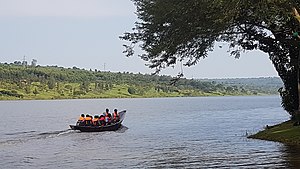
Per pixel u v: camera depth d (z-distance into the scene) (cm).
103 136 3794
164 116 7781
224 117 7112
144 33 2281
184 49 2341
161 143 3083
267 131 2955
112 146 2961
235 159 2092
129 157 2336
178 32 2138
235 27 2522
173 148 2723
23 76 16412
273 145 2462
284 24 2375
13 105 13900
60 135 3959
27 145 3164
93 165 2103
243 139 3017
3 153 2686
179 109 10762
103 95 16688
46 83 16562
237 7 1827
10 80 15788
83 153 2609
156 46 2195
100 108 11419
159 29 2175
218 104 14225
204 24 2075
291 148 2298
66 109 10881
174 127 4922
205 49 2377
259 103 14588
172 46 2177
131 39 2334
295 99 2988
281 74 3061
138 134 3959
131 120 6538
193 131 4234
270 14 1872
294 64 2872
